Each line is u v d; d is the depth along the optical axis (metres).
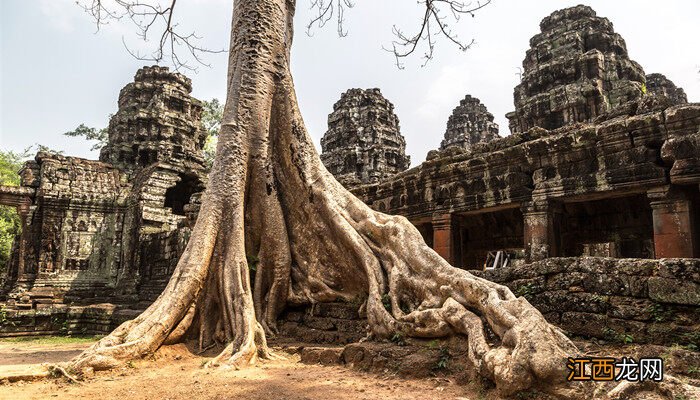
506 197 12.52
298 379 5.34
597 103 21.61
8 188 23.09
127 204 24.69
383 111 35.00
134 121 28.08
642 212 12.61
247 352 6.52
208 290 8.17
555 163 11.59
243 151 9.42
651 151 9.96
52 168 23.81
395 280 7.20
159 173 24.25
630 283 5.25
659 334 4.88
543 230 11.54
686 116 9.31
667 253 9.55
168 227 23.50
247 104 9.74
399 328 6.47
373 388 4.86
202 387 5.01
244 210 9.51
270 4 10.52
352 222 8.84
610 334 5.25
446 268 6.62
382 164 32.81
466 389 4.71
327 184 9.53
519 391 4.18
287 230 9.72
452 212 13.90
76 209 23.94
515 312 4.88
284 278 9.22
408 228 7.82
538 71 24.03
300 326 8.85
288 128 10.12
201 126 30.78
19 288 22.31
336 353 6.36
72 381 5.46
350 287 8.62
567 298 5.77
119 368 6.19
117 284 23.31
